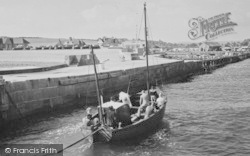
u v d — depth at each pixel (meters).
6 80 22.58
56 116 23.64
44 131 19.25
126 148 15.59
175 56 86.88
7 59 56.00
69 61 44.16
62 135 18.22
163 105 20.30
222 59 86.50
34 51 66.06
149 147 15.84
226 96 32.91
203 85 43.53
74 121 21.75
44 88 23.70
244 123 20.52
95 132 15.34
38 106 23.12
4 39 105.31
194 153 15.05
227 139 17.12
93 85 28.58
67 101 25.84
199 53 111.25
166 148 15.71
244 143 16.39
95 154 14.77
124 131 15.73
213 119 21.92
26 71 32.22
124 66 40.41
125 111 16.81
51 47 75.25
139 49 71.00
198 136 17.73
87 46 74.19
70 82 26.08
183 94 34.84
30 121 22.05
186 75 56.53
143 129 17.20
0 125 19.61
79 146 15.81
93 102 28.50
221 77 55.09
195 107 26.67
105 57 55.97
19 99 21.50
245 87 40.28
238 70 70.75
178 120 21.80
